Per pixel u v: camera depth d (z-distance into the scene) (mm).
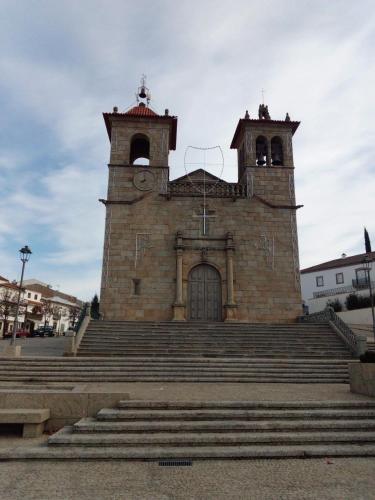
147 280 25547
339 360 16094
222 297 25625
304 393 10734
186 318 25031
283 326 21641
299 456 6961
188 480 5906
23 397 8797
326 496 5379
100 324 21281
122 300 25031
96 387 11883
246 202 27750
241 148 32031
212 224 27125
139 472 6223
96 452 6852
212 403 8773
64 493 5438
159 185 27703
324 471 6312
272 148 30234
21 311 68000
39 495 5363
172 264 26031
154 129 29078
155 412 8273
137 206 27047
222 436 7402
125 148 28484
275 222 27516
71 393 8891
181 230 26812
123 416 8148
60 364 14734
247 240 26984
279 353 18047
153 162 28250
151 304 25125
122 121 29094
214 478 5988
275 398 9656
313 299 49094
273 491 5535
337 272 53375
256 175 28562
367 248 51594
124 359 15305
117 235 26312
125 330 20250
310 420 8320
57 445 7242
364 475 6152
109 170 27812
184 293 25500
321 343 19109
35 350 21094
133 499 5262
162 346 18500
